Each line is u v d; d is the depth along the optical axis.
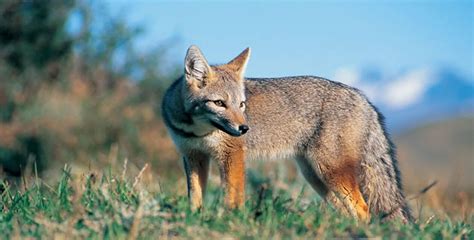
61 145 21.53
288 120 12.31
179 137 11.66
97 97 23.52
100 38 24.56
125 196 9.70
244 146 11.77
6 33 23.20
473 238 8.95
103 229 8.34
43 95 22.86
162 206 9.14
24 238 8.09
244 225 8.52
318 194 12.60
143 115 23.17
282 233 8.39
